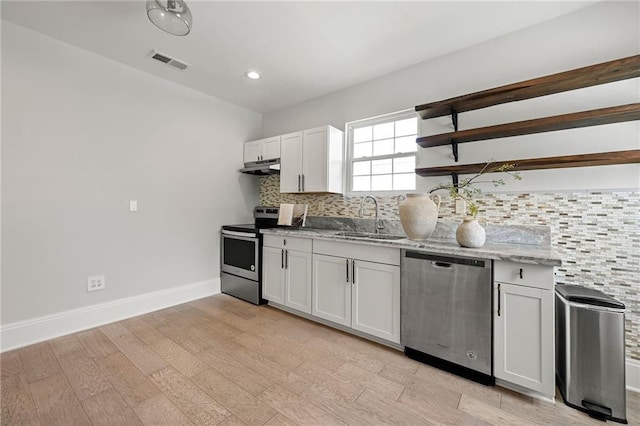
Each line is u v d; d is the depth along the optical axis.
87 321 2.48
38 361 1.94
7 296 2.10
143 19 2.05
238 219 3.83
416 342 2.00
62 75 2.34
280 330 2.50
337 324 2.54
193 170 3.30
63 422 1.40
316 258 2.63
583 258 1.90
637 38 1.77
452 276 1.85
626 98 1.81
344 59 2.60
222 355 2.05
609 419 1.45
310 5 1.89
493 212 2.25
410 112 2.77
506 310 1.67
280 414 1.47
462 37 2.25
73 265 2.41
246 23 2.08
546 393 1.55
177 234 3.16
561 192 1.99
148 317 2.75
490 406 1.55
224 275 3.55
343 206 3.24
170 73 2.89
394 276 2.12
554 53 2.02
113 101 2.64
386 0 1.84
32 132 2.20
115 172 2.66
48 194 2.28
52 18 2.04
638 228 1.75
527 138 2.13
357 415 1.47
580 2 1.86
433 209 2.19
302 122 3.65
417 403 1.57
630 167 1.78
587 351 1.51
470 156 2.37
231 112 3.71
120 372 1.83
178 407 1.51
